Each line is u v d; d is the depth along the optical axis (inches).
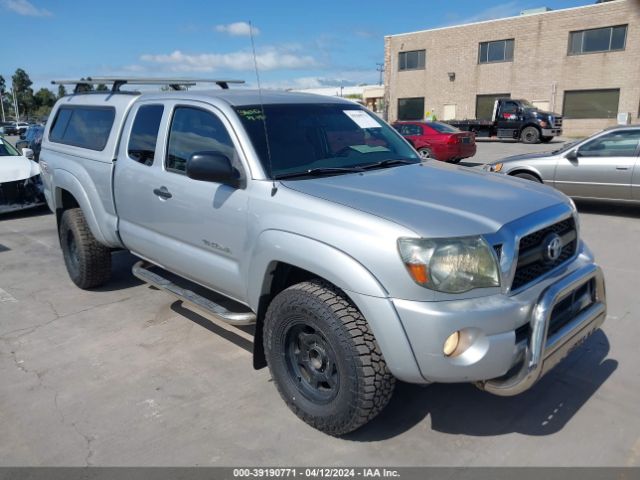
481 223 108.0
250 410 134.1
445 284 102.0
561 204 126.9
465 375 103.6
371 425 126.9
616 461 113.2
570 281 116.2
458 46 1378.0
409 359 104.2
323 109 161.6
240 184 135.0
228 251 140.3
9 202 368.5
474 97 1375.5
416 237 102.3
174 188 154.6
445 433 123.6
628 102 1152.2
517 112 1048.8
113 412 134.2
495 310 103.0
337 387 116.3
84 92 223.1
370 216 108.7
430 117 1341.0
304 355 124.8
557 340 112.2
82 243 205.9
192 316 192.2
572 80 1216.8
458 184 133.0
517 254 108.7
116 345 171.2
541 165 367.6
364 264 106.2
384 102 1565.0
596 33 1170.0
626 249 271.6
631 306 194.5
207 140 148.3
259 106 149.5
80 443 122.3
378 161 154.2
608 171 341.7
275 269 127.6
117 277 237.5
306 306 116.0
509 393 107.3
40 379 151.0
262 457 116.5
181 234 156.6
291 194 123.5
